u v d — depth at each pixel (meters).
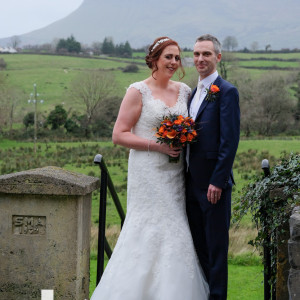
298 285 2.55
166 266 3.67
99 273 3.85
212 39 3.77
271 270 3.36
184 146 3.83
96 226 14.44
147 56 3.97
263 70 107.69
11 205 3.70
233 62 65.75
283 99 52.31
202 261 3.89
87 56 140.62
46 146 40.22
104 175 3.73
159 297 3.63
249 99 53.50
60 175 3.71
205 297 3.76
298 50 149.50
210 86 3.69
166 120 3.68
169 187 3.82
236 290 5.98
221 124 3.60
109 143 43.09
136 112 3.87
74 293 3.68
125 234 3.84
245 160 28.16
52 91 83.56
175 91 4.00
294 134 51.19
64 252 3.68
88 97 59.41
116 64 128.12
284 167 3.30
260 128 52.50
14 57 130.62
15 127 58.31
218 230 3.63
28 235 3.71
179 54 3.95
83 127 52.97
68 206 3.65
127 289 3.63
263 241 3.37
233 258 7.99
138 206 3.84
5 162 31.92
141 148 3.80
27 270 3.73
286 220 3.08
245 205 3.38
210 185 3.57
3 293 3.77
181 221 3.80
